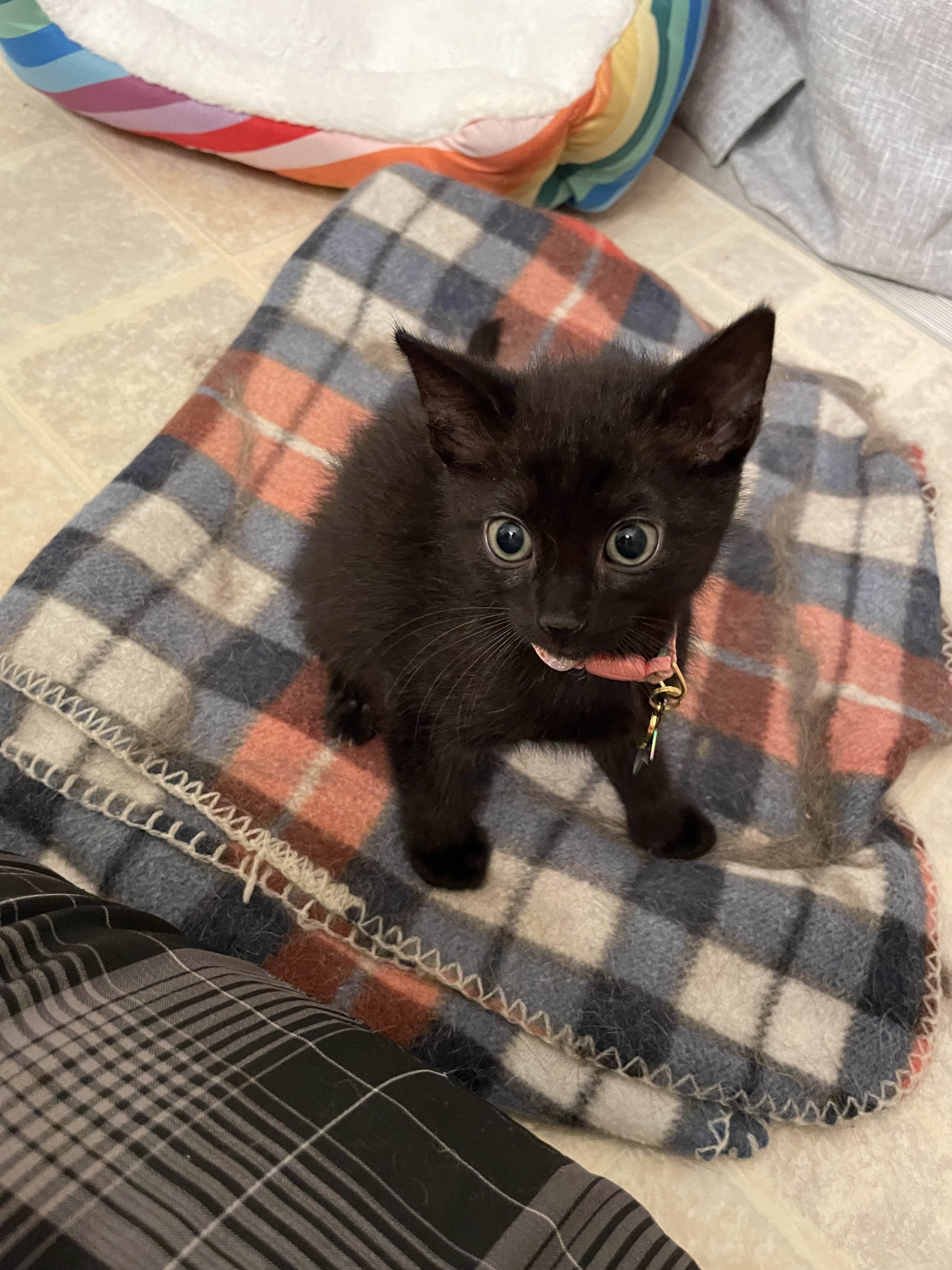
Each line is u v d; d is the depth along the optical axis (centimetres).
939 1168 30
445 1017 31
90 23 49
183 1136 20
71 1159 19
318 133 50
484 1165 22
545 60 48
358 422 38
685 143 59
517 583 25
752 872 34
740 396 23
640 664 27
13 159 53
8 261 49
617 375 25
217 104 49
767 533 41
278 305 44
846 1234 29
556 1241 21
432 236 46
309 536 34
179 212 52
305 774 35
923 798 38
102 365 46
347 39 52
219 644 37
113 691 35
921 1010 31
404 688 31
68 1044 21
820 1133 31
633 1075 30
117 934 25
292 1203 20
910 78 47
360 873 33
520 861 34
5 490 42
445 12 52
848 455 43
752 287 53
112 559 37
